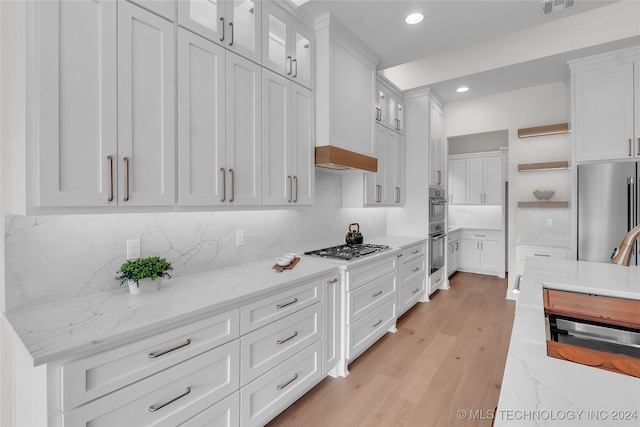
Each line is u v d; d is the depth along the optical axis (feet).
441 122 15.14
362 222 12.61
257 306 5.46
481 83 13.00
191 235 6.54
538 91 13.35
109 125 4.33
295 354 6.29
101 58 4.24
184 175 5.24
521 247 12.39
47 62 3.77
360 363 8.41
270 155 6.89
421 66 13.30
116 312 4.32
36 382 3.56
